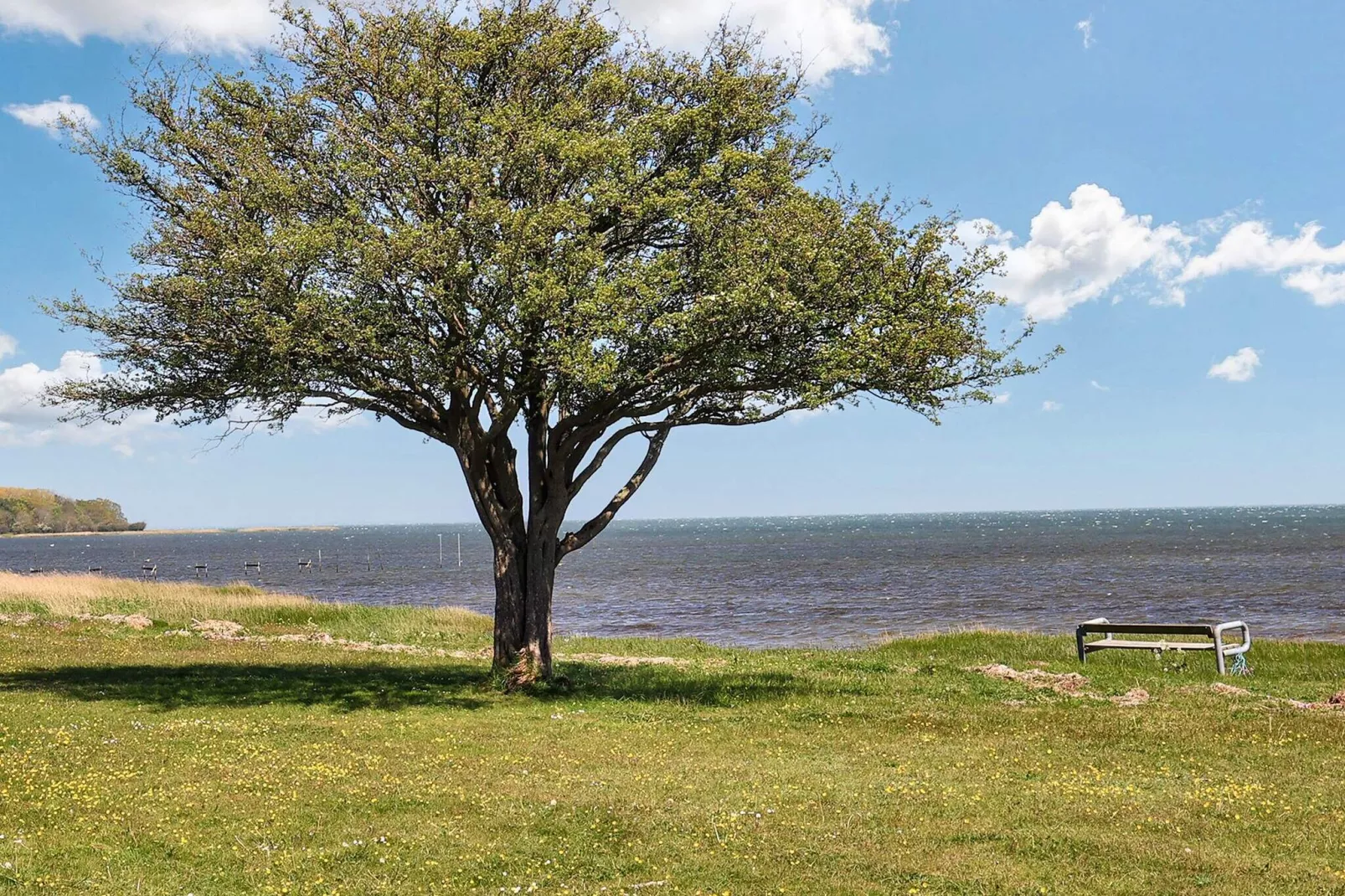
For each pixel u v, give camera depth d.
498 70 19.00
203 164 18.33
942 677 19.91
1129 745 13.05
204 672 20.67
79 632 28.47
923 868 8.23
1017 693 17.58
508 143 17.45
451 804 10.19
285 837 9.10
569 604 59.19
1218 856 8.40
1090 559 95.06
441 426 19.12
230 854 8.60
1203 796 10.30
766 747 13.45
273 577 98.81
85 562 143.50
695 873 8.16
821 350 16.69
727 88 18.94
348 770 11.68
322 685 19.05
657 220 18.44
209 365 18.44
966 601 54.69
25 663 21.27
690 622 47.31
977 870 8.15
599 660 24.86
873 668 21.80
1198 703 16.00
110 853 8.57
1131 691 17.28
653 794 10.60
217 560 145.88
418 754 12.75
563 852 8.68
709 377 17.56
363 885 7.91
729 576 82.19
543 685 18.61
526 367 17.23
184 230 17.59
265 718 15.35
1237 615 44.91
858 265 17.53
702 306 16.48
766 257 17.09
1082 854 8.51
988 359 18.06
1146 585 62.38
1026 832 9.11
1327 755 12.14
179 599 38.25
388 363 17.31
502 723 15.21
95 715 15.24
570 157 16.73
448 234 16.28
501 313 16.42
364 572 104.38
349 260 16.39
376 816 9.82
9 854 8.42
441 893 7.79
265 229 17.92
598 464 19.62
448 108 17.56
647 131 18.06
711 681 19.88
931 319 17.66
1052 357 18.08
